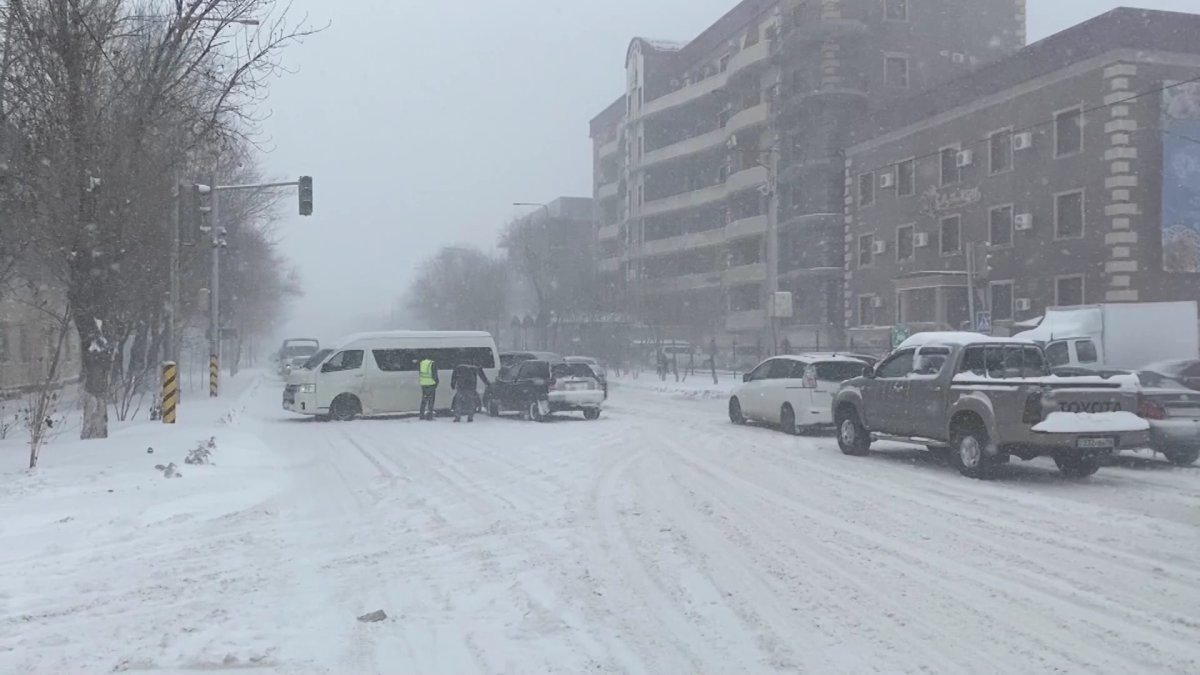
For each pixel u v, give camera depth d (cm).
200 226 2453
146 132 1716
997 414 1273
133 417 2420
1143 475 1370
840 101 4747
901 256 4191
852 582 761
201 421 2252
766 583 760
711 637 624
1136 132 3108
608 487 1268
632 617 670
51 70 1559
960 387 1342
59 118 1570
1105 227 3133
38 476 1291
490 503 1154
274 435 2136
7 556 874
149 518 1052
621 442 1852
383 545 926
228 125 2372
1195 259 3114
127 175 1686
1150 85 3120
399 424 2372
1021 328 2762
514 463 1541
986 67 3653
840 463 1514
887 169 4266
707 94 6056
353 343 2548
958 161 3781
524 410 2484
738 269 5578
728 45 6006
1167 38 3138
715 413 2678
